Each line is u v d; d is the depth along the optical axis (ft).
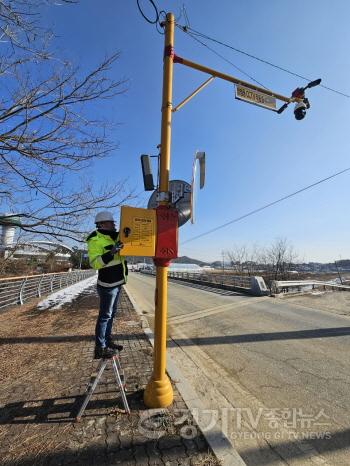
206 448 9.49
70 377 15.38
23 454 9.39
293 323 29.40
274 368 17.71
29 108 16.16
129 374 15.39
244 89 17.79
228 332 26.71
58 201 19.61
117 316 32.35
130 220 11.74
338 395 14.06
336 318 31.37
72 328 26.55
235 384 15.51
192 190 12.91
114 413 11.55
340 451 9.95
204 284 79.10
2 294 38.47
